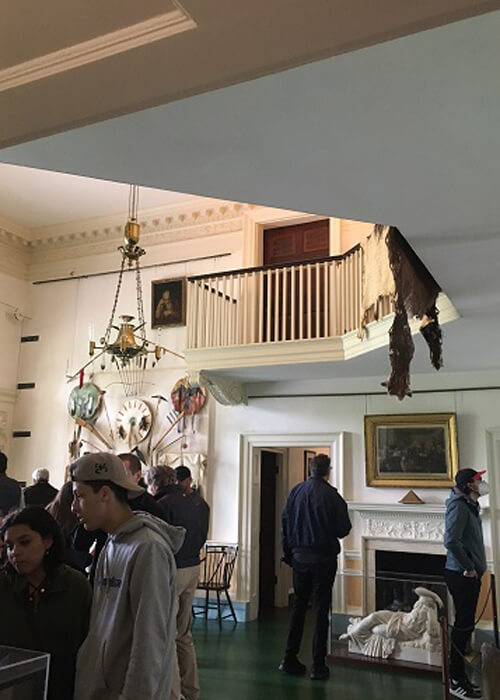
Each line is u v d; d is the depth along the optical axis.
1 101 2.30
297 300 8.34
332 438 7.57
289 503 5.21
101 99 2.20
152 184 2.88
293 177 2.78
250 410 8.12
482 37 1.87
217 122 2.36
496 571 6.48
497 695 3.21
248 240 8.75
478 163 2.63
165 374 8.92
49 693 1.92
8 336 10.05
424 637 5.25
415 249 3.59
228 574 7.61
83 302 9.89
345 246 8.19
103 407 9.24
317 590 5.04
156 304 9.20
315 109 2.26
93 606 1.92
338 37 1.81
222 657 5.64
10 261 10.22
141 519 1.95
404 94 2.17
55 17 1.99
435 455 6.98
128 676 1.71
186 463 8.31
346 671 5.18
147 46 1.97
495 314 4.77
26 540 1.98
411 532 6.91
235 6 1.76
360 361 6.54
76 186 8.91
